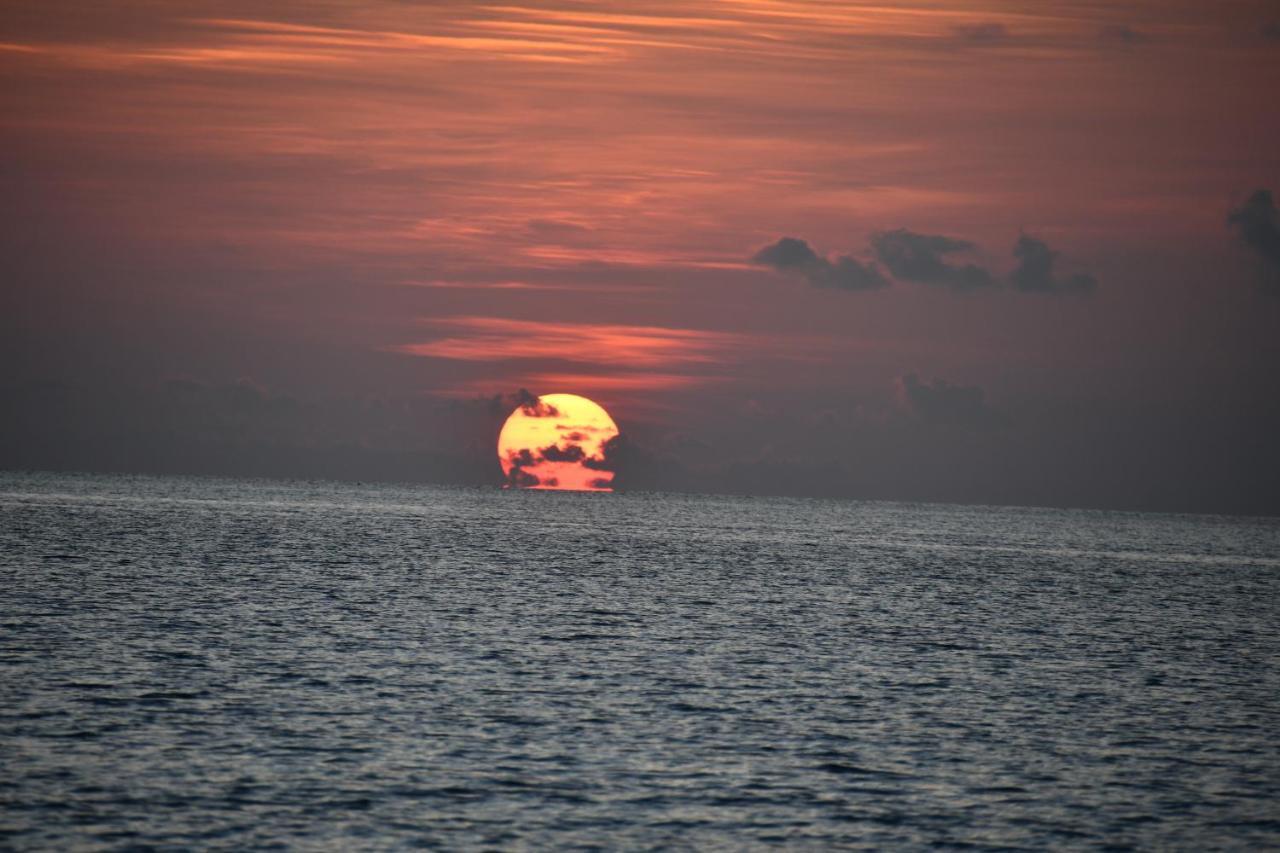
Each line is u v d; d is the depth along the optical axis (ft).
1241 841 341.21
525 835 329.52
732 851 323.78
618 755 406.62
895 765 406.41
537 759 398.42
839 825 346.13
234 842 317.42
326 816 338.13
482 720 448.65
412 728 432.66
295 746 403.34
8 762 372.58
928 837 338.95
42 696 458.09
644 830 336.49
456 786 367.25
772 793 371.76
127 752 388.98
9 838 313.53
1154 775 403.13
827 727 456.86
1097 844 336.90
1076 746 439.22
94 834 318.86
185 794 351.25
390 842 320.91
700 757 407.85
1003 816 357.41
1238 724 485.15
